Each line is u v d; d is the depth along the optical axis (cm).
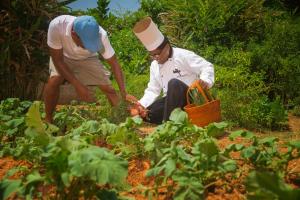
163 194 254
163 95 468
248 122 535
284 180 272
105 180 184
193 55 454
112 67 443
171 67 455
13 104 448
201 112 394
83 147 216
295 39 791
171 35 874
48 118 446
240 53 721
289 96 723
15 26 700
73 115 444
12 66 698
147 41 436
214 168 237
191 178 215
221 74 652
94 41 390
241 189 260
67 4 748
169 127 306
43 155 200
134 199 228
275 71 744
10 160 337
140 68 928
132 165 310
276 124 543
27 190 191
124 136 311
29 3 700
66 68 420
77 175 185
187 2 867
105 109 522
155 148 267
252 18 855
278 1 1021
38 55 714
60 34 412
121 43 1022
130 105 455
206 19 829
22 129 379
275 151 282
